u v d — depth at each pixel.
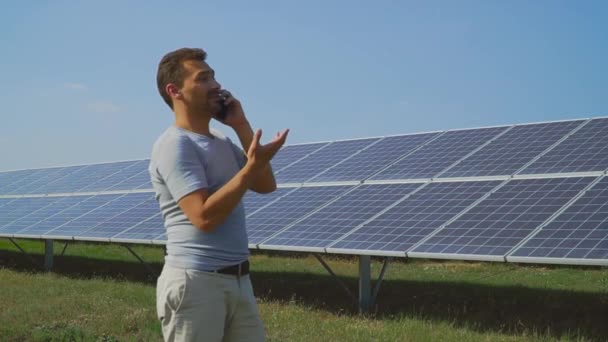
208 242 3.74
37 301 12.16
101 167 24.62
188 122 3.91
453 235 10.80
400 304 12.87
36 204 21.77
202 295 3.71
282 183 16.27
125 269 19.00
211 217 3.57
